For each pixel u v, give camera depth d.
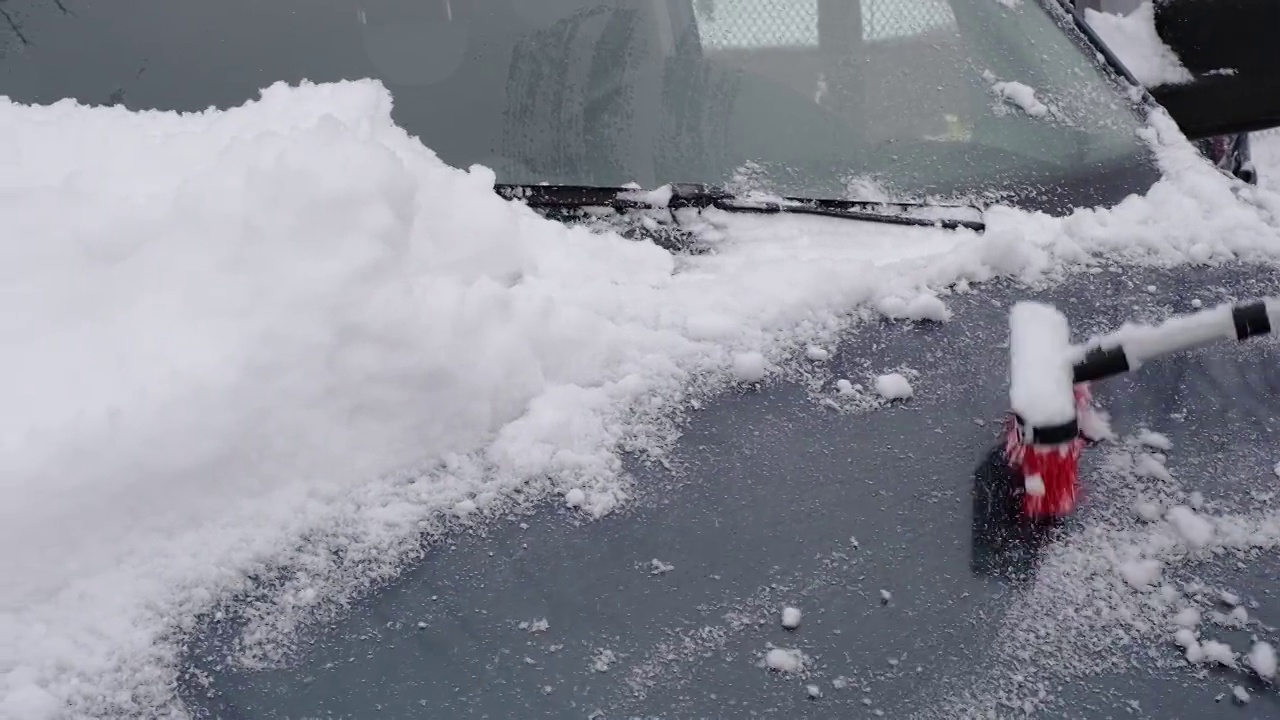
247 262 1.99
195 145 2.25
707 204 2.43
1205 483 1.88
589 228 2.37
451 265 2.16
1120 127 2.62
